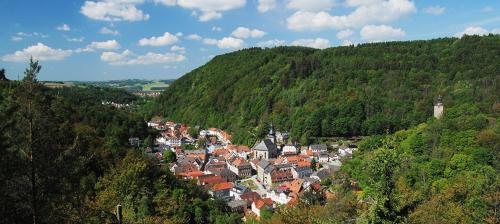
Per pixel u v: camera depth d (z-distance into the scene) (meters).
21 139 29.59
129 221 55.25
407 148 116.31
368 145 147.62
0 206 27.97
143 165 76.69
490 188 62.06
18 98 30.02
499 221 54.00
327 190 125.38
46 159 30.31
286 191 143.38
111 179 69.25
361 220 32.59
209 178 159.62
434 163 96.50
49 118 31.22
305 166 188.00
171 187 91.50
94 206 43.06
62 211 31.64
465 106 153.12
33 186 29.98
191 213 82.62
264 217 105.00
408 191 34.75
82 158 33.28
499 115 136.75
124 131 149.88
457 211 58.47
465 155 98.31
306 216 56.75
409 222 31.80
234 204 128.38
